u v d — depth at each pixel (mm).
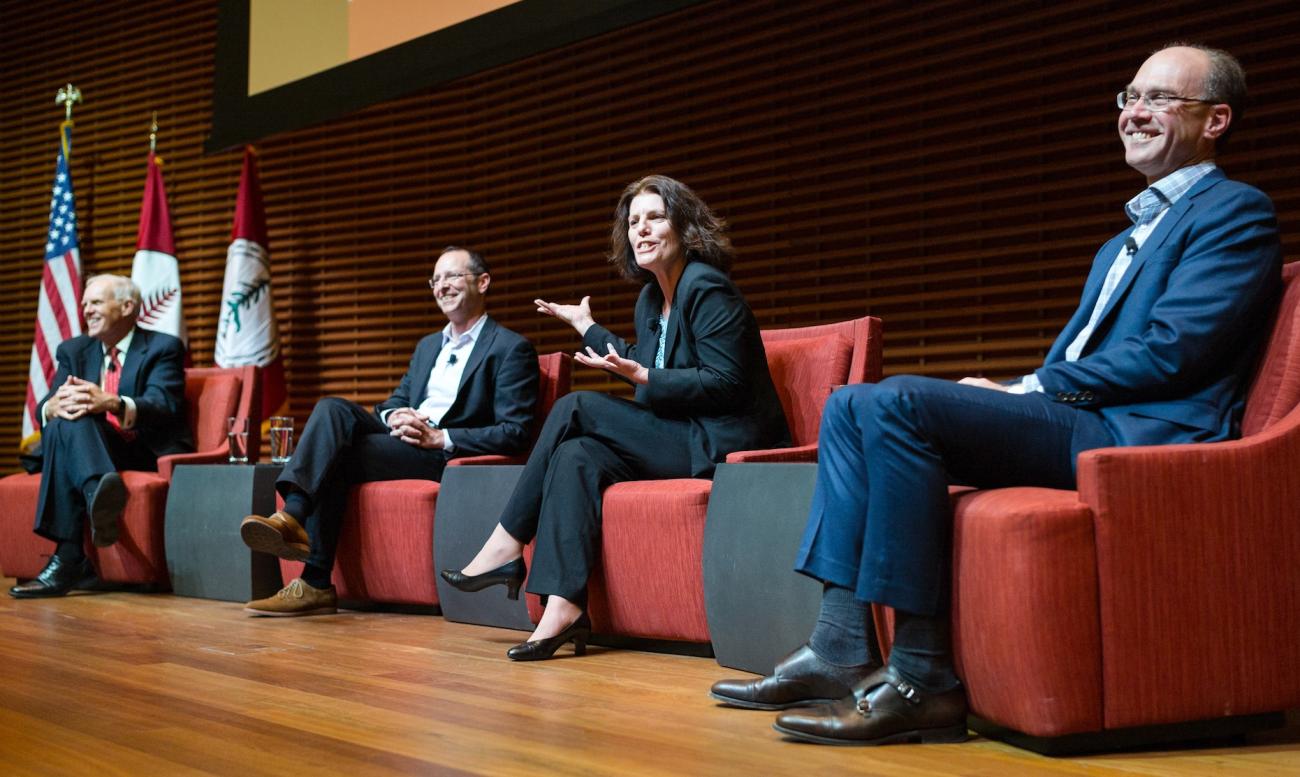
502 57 4984
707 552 2666
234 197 6922
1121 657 1735
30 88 7773
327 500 3744
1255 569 1812
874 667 2031
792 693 2047
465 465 3488
